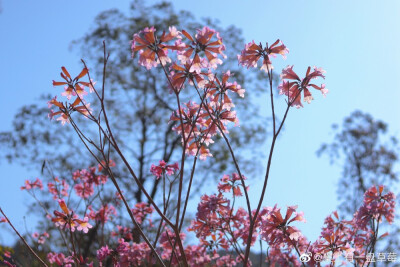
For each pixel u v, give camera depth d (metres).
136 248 1.46
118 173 4.55
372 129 4.99
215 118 1.23
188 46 1.11
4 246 1.64
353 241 1.42
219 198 1.41
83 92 1.14
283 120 1.14
